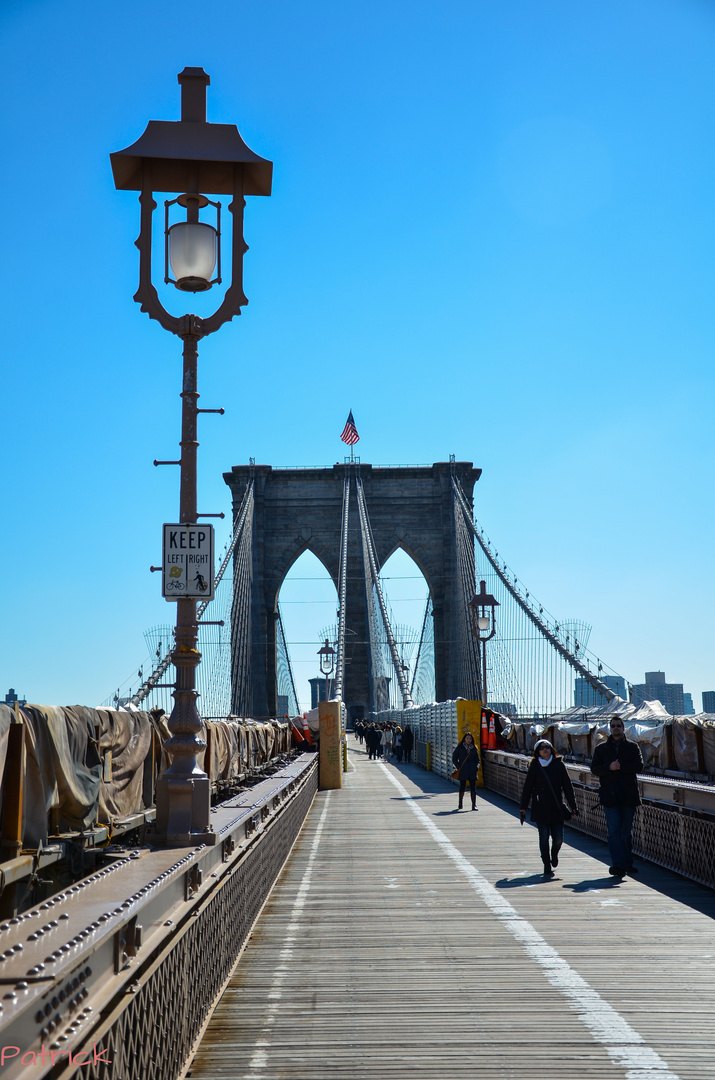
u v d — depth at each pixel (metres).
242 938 6.70
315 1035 4.92
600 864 11.07
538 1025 5.04
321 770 24.45
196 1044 4.68
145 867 4.48
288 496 110.00
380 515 108.75
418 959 6.48
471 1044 4.75
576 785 14.71
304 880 9.97
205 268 6.59
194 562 6.33
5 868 4.36
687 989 5.68
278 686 105.12
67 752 5.36
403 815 17.27
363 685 105.25
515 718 30.61
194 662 6.25
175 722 6.09
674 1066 4.43
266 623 107.38
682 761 13.42
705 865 9.23
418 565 108.00
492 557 48.12
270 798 9.12
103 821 6.02
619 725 10.21
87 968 2.92
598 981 5.86
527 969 6.17
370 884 9.68
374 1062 4.52
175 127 6.80
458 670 100.25
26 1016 2.40
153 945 3.67
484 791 23.55
